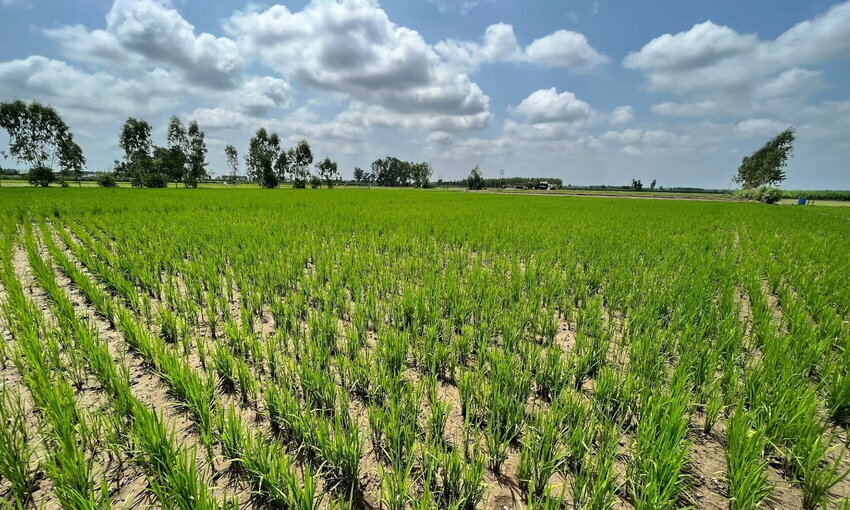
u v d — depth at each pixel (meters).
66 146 66.00
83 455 2.25
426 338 3.97
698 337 3.95
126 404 2.71
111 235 10.66
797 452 2.42
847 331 4.30
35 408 2.82
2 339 3.49
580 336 4.03
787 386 3.03
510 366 3.34
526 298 5.52
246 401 3.12
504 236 11.18
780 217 23.27
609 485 2.17
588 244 9.94
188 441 2.64
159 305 4.43
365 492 2.25
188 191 41.19
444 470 2.26
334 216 15.86
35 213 14.40
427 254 8.63
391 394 2.91
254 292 5.55
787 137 61.22
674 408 2.62
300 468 2.43
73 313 4.12
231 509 2.03
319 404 3.05
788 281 7.09
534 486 2.31
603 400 2.99
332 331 4.12
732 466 2.28
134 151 64.94
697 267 7.37
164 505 1.87
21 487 2.12
